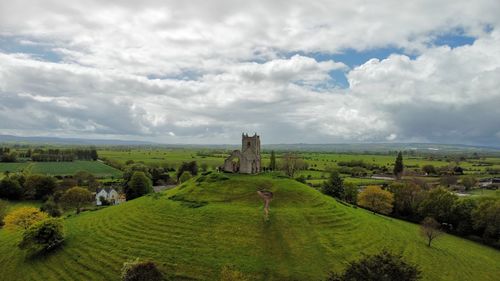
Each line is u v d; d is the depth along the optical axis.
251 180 108.25
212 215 88.31
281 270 69.69
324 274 69.25
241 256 73.50
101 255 78.38
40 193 172.75
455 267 83.31
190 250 75.94
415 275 51.84
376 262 52.31
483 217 116.25
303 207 95.00
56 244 86.56
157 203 100.62
